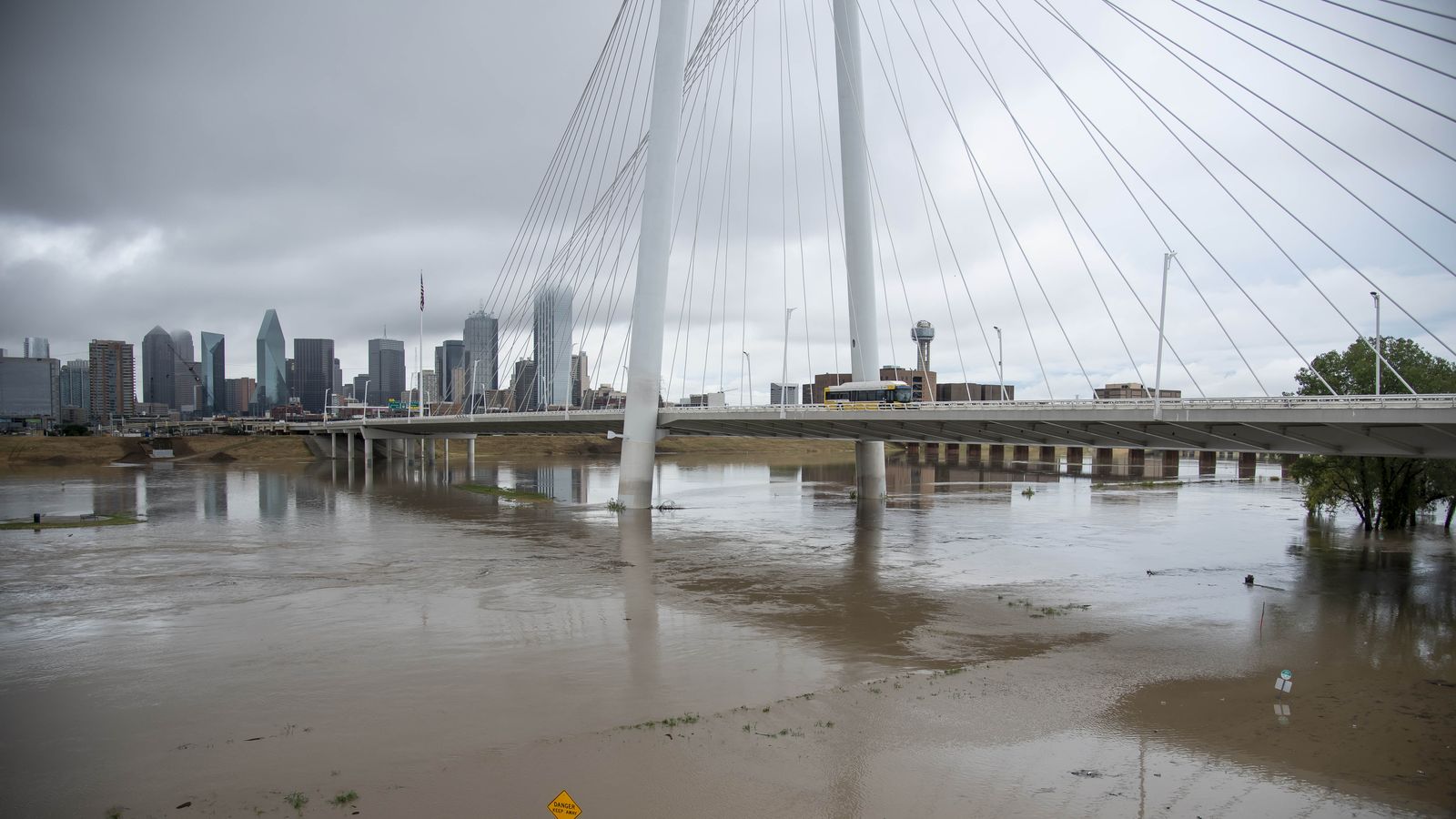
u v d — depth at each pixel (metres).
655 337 69.75
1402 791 17.52
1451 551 47.19
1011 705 22.53
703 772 18.19
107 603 34.69
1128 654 27.38
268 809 16.52
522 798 16.95
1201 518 63.97
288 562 44.59
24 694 23.42
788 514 66.94
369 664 26.17
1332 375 53.34
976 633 30.11
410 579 40.09
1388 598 35.28
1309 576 40.12
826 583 39.16
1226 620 31.81
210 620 31.88
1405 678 24.86
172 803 16.84
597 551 48.47
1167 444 41.84
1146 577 40.38
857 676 25.14
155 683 24.33
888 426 54.56
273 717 21.58
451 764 18.58
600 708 22.25
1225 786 17.75
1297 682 24.47
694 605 34.62
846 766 18.56
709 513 67.75
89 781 17.88
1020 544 51.00
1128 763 18.84
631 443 69.44
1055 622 31.73
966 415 46.66
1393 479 52.38
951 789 17.50
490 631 30.31
